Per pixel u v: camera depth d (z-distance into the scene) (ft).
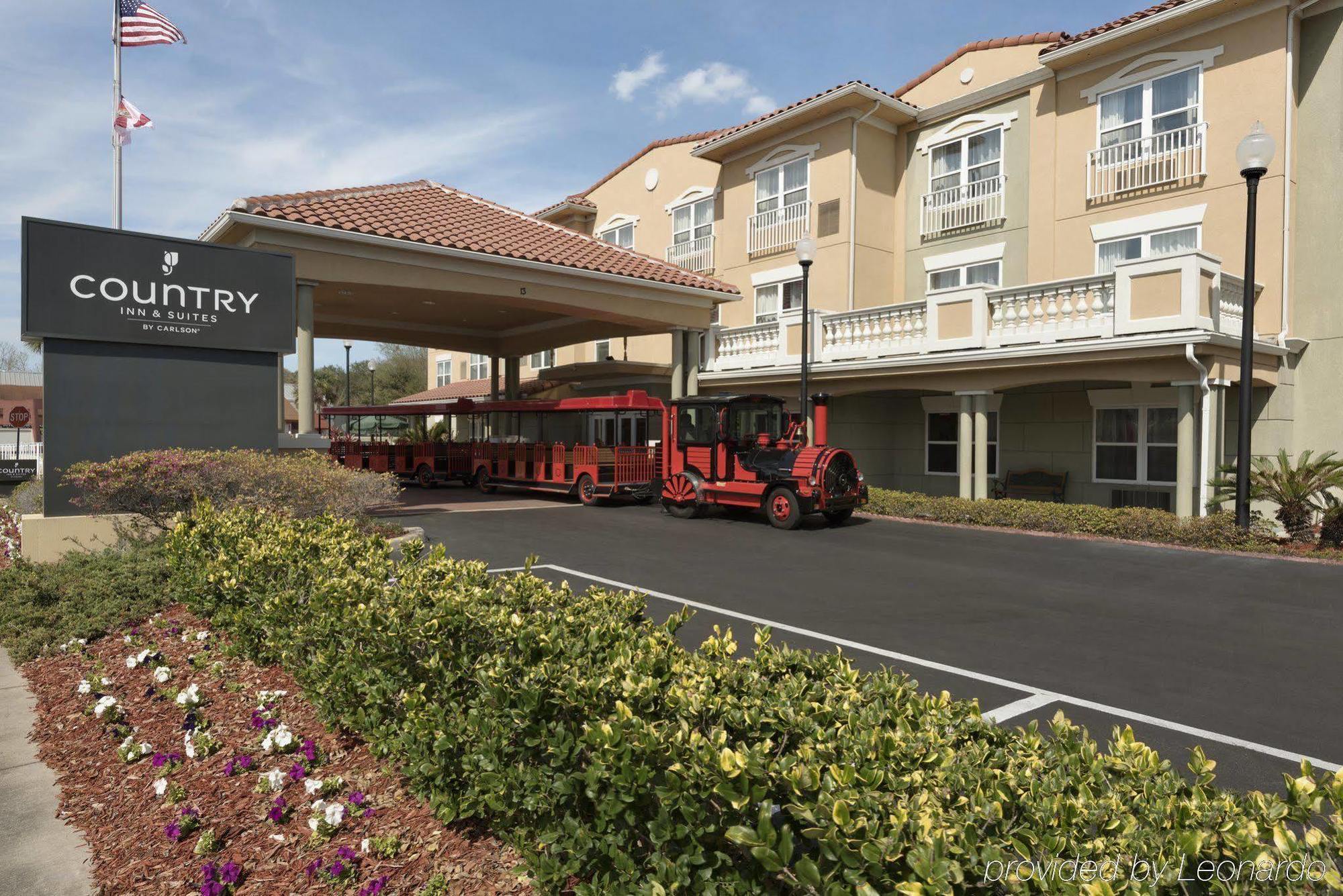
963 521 45.52
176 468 28.91
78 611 22.67
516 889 9.95
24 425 83.92
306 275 44.42
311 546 20.15
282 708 15.99
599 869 8.95
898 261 63.46
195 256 34.12
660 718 9.49
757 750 7.70
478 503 61.72
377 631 12.93
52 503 31.09
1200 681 18.54
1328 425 42.88
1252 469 42.52
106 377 32.32
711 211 75.46
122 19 52.49
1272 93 43.19
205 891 9.91
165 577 25.70
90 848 11.58
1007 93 55.98
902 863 6.67
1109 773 8.44
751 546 38.11
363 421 92.38
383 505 57.41
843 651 20.86
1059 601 26.63
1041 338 43.86
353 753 13.97
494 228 56.59
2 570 27.14
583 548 37.42
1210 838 6.39
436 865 10.59
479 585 15.25
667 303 61.36
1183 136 46.68
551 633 11.69
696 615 24.73
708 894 7.65
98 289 31.86
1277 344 42.75
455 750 10.99
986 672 19.16
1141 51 48.49
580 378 80.28
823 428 46.88
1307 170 43.73
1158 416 48.26
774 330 60.44
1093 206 51.03
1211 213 45.50
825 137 62.49
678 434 51.11
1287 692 17.79
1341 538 36.14
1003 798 7.22
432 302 61.62
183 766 13.79
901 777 7.89
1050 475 52.80
